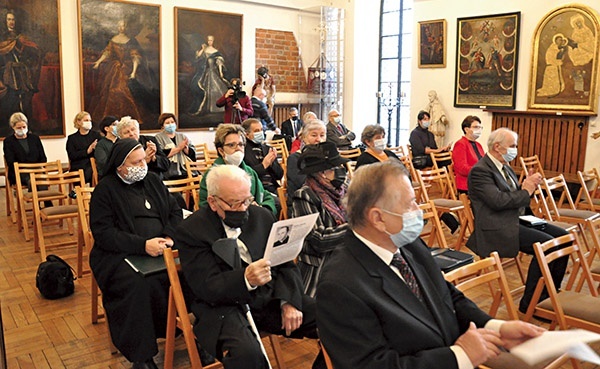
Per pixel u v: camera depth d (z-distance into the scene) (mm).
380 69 11289
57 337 3199
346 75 11078
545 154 7801
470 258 3047
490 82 8336
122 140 2953
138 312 2586
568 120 7484
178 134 5797
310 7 10898
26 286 4043
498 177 3686
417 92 9438
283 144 7242
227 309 2260
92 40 8531
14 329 3303
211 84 9898
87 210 3549
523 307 3441
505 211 3611
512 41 7984
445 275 2096
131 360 2604
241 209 2338
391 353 1499
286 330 2322
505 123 8242
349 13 10844
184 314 2334
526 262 4586
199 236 2316
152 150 4629
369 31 11031
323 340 1563
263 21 10477
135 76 9031
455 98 8844
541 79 7723
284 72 10922
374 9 11047
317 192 2812
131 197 2969
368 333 1509
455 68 8797
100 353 3004
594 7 7059
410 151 7516
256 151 4855
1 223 5945
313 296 2713
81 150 6371
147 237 2943
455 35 8742
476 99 8555
